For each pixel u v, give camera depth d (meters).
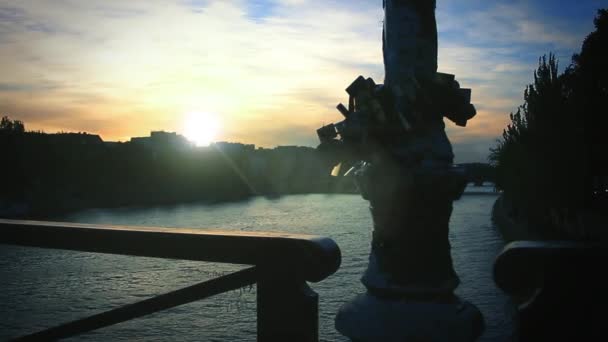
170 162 153.12
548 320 1.53
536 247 1.55
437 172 1.84
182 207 124.69
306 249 1.95
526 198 40.69
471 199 158.25
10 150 100.38
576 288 1.51
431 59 1.97
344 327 1.97
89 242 2.41
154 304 2.16
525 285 1.59
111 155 131.12
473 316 1.86
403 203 1.89
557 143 35.88
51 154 111.69
